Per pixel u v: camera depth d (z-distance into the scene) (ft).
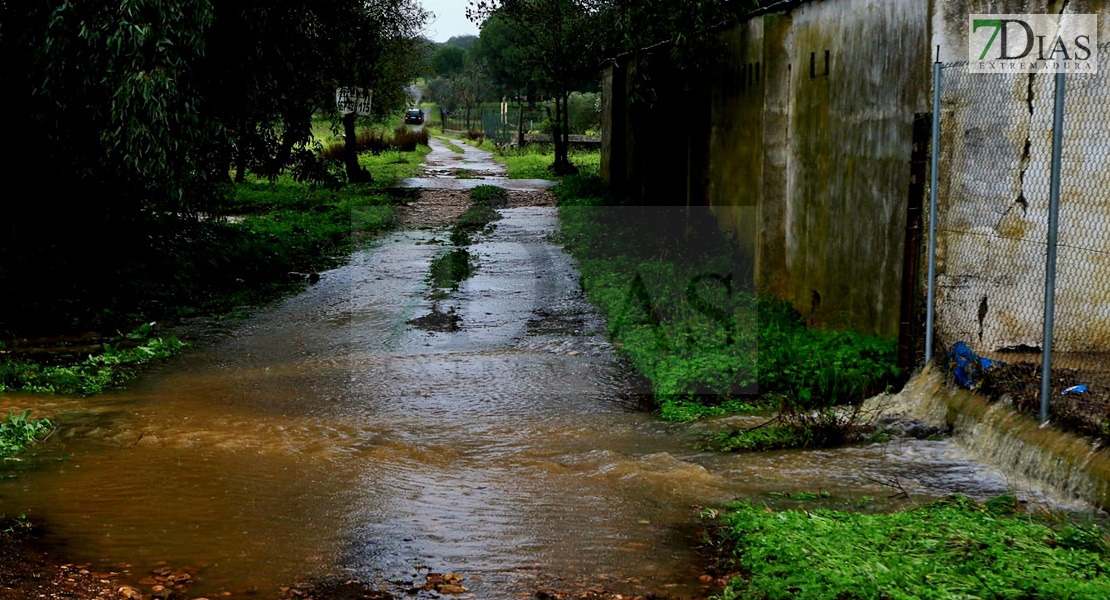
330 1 53.42
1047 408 22.70
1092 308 27.30
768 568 16.39
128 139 37.63
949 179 27.66
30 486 21.15
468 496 21.26
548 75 116.16
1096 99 26.50
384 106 115.96
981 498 20.94
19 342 37.06
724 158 48.42
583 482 22.33
